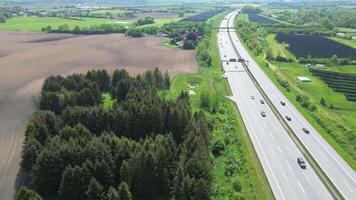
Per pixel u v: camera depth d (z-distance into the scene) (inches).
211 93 6870.1
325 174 4237.2
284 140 5078.7
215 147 4670.3
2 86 7263.8
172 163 3944.4
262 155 4658.0
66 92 5659.5
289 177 4183.1
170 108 4820.4
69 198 3599.9
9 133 5187.0
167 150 3959.2
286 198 3818.9
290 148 4854.8
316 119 5797.2
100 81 6697.8
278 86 7406.5
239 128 5457.7
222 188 3922.2
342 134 5295.3
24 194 3129.9
